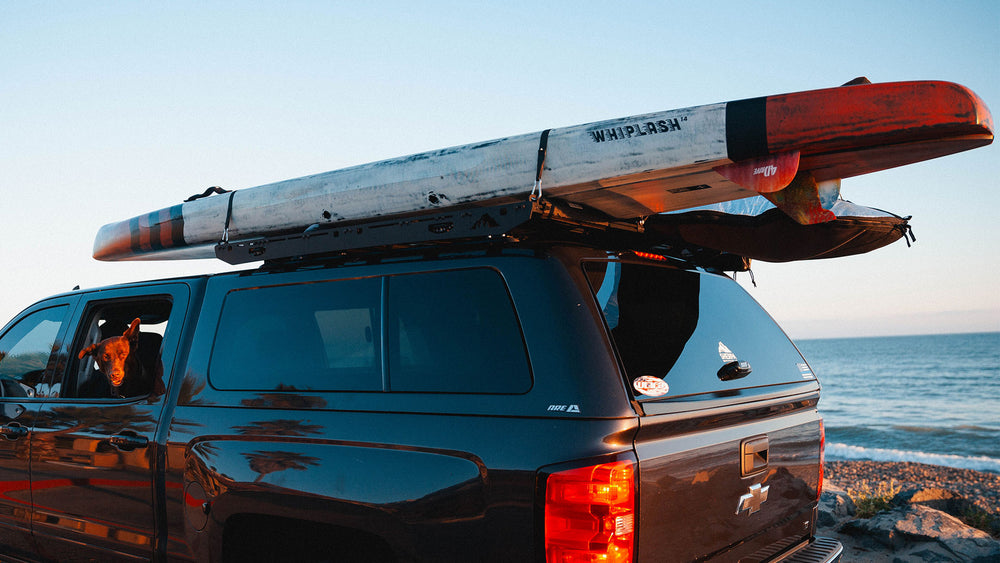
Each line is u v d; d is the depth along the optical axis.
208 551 3.10
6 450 4.16
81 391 4.15
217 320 3.43
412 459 2.53
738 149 2.33
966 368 82.81
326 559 2.93
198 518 3.14
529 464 2.26
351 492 2.63
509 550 2.28
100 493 3.61
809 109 2.23
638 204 2.84
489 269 2.63
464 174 2.80
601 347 2.38
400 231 2.84
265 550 3.16
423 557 2.46
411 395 2.64
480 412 2.44
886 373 81.50
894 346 156.75
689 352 2.74
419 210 2.96
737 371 2.83
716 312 3.13
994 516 6.69
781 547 3.05
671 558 2.35
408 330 2.75
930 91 2.11
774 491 2.96
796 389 3.23
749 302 3.48
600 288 2.61
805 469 3.24
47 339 4.31
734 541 2.69
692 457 2.47
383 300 2.86
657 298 2.85
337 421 2.77
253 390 3.13
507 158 2.71
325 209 3.20
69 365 4.07
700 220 2.96
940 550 5.55
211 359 3.36
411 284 2.81
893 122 2.13
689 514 2.43
